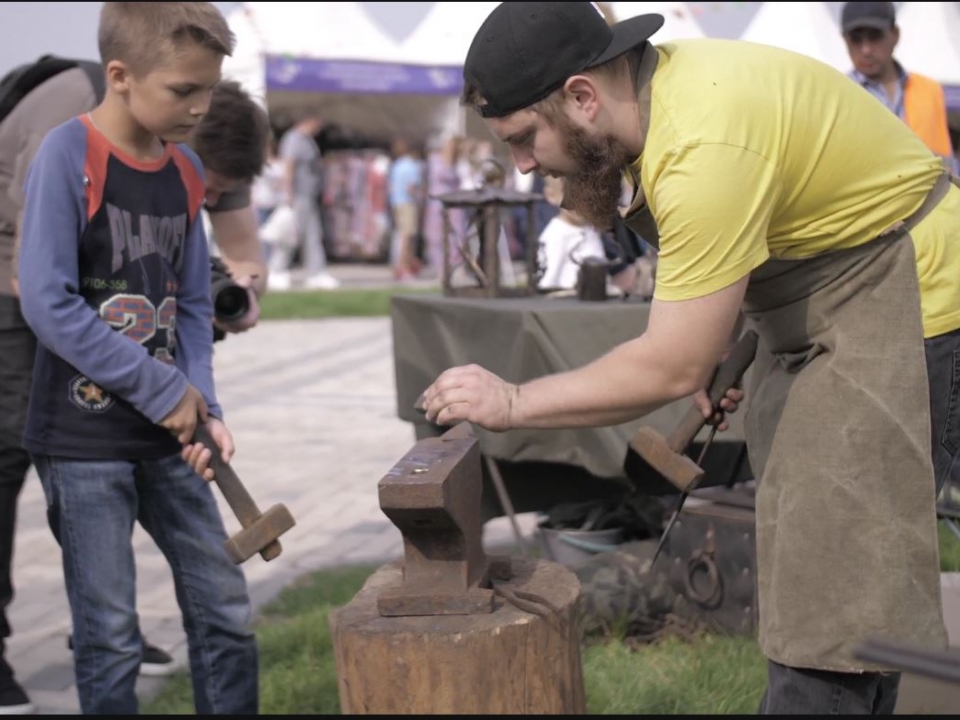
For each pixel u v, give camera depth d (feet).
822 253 7.14
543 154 6.95
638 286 13.85
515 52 6.68
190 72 8.33
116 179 8.59
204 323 9.52
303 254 60.70
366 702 6.79
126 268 8.68
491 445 12.46
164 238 8.93
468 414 6.99
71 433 8.71
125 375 8.41
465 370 7.10
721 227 6.56
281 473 20.15
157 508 9.25
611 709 10.36
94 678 8.90
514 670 6.75
